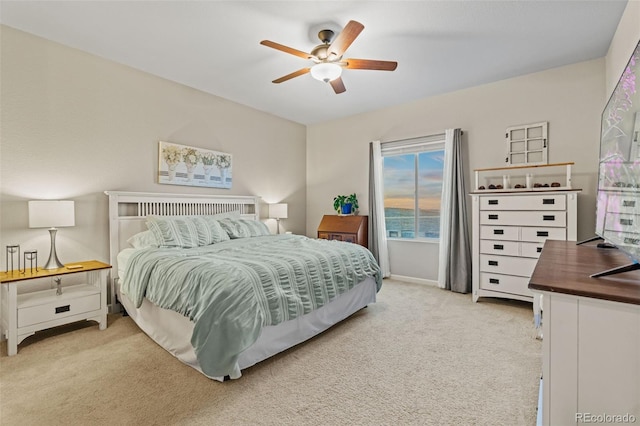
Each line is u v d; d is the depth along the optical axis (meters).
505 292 3.25
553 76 3.35
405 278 4.55
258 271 2.06
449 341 2.44
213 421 1.52
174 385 1.82
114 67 3.20
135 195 3.29
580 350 0.97
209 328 1.77
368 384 1.84
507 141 3.63
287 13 2.37
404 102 4.43
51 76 2.79
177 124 3.75
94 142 3.07
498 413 1.58
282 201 5.19
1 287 2.36
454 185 3.88
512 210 3.19
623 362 0.91
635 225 1.15
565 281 1.07
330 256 2.68
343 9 2.32
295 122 5.44
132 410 1.60
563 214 2.91
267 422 1.51
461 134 3.91
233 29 2.59
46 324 2.36
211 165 4.09
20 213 2.64
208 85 3.82
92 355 2.19
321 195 5.46
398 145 4.54
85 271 2.59
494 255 3.31
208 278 1.92
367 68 2.59
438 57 3.08
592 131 3.16
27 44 2.66
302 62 3.20
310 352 2.26
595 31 2.62
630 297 0.88
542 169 3.43
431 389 1.79
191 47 2.89
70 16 2.42
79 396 1.71
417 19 2.44
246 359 1.90
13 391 1.76
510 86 3.61
